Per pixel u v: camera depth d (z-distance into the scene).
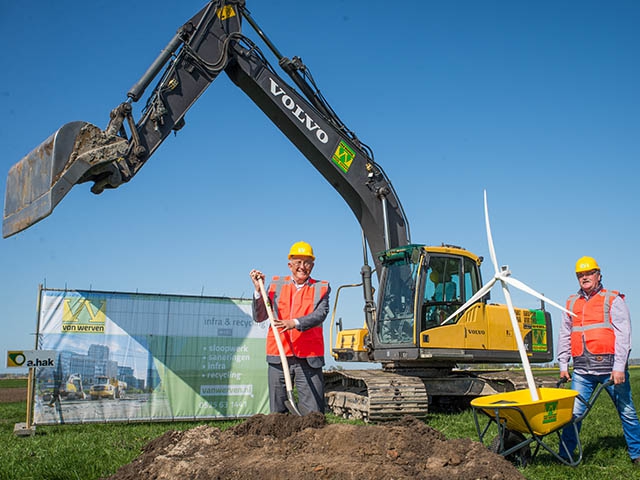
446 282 10.82
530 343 11.86
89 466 5.71
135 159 9.27
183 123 10.08
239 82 11.38
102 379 9.61
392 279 11.12
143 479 4.55
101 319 9.73
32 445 7.24
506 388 11.26
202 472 4.36
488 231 5.95
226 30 10.74
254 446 4.73
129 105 9.10
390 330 10.93
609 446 6.77
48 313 9.47
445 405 12.49
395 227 11.61
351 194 11.85
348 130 11.78
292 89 11.47
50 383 9.31
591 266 6.16
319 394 5.72
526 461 5.79
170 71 9.97
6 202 8.59
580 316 6.22
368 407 9.90
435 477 3.87
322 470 4.00
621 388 5.98
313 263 5.91
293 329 5.69
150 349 9.94
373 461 4.15
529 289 5.66
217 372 10.27
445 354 10.46
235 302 10.56
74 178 8.05
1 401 16.64
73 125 8.13
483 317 11.06
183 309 10.23
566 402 5.31
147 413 9.78
